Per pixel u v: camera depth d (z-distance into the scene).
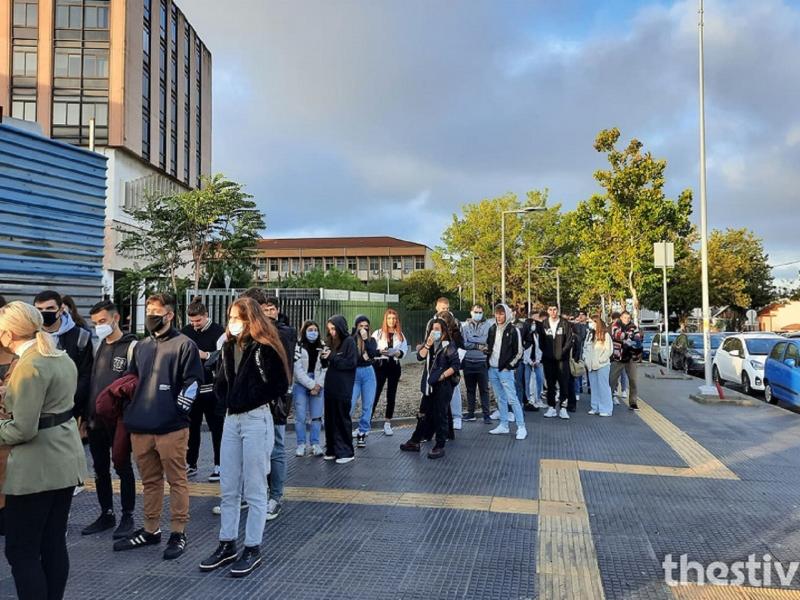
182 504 4.78
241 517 5.61
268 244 109.69
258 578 4.27
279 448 5.54
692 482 6.72
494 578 4.27
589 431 9.72
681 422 10.69
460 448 8.45
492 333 9.41
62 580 3.63
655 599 3.98
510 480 6.79
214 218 21.58
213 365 6.73
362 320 8.53
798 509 5.80
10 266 9.30
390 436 9.31
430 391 8.02
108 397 4.83
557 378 11.12
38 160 9.80
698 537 5.06
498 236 53.47
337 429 7.64
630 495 6.23
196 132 46.38
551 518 5.50
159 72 37.72
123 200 31.33
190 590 4.09
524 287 56.69
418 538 5.02
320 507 5.83
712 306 50.28
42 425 3.53
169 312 4.92
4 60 32.31
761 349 16.39
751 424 10.50
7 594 4.04
